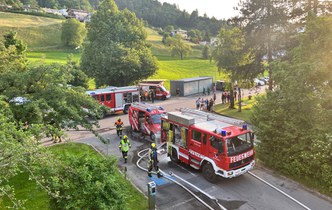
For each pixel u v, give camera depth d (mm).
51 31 88750
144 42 41781
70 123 13648
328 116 12531
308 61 13438
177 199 11805
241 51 28672
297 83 13250
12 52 16688
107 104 27641
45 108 12398
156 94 37938
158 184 13195
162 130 16547
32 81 13234
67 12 132375
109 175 8328
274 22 27219
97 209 7637
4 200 11094
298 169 12844
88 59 37281
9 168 7238
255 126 15438
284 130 13797
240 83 29516
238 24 29219
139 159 16297
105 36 38438
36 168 7703
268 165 14812
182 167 15156
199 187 12836
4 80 12844
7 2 102625
